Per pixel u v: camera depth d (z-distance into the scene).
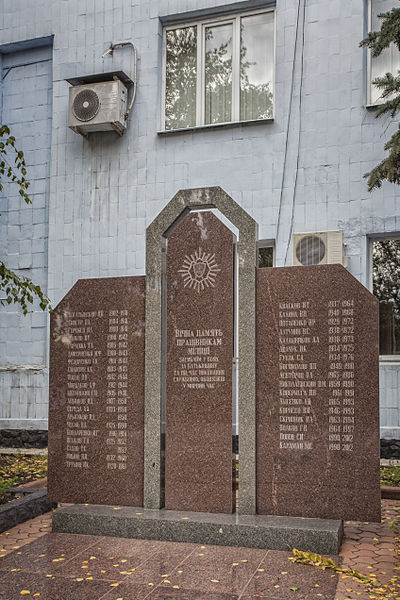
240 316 6.34
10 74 12.10
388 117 9.56
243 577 4.91
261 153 10.22
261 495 6.13
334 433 5.97
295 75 10.10
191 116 11.02
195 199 6.61
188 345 6.47
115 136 11.09
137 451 6.55
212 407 6.34
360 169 9.66
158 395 6.51
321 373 6.07
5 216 11.86
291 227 9.98
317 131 9.93
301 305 6.20
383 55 9.88
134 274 10.81
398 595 4.55
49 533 6.18
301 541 5.53
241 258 6.41
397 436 9.12
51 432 6.84
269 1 10.46
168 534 5.91
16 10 11.87
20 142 11.92
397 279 9.64
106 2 11.30
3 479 8.33
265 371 6.23
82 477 6.70
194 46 11.09
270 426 6.16
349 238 9.62
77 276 11.15
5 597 4.58
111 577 4.95
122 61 11.14
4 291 11.76
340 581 4.82
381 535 6.05
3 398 11.51
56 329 6.95
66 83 11.49
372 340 5.96
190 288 6.53
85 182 11.22
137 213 10.88
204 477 6.29
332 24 9.96
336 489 5.91
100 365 6.76
